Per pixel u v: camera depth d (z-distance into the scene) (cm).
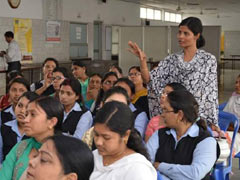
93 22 1379
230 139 296
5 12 968
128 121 156
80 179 109
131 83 309
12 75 414
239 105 420
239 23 2202
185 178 207
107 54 1495
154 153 222
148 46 1173
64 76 379
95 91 423
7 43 978
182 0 1585
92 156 112
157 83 284
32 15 1070
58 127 204
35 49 1090
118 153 160
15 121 255
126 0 1581
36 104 198
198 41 271
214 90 269
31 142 201
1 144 254
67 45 1240
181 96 211
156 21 1939
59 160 106
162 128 229
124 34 1180
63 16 1205
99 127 154
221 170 277
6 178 196
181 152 215
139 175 153
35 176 108
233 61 2133
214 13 2223
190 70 270
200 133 215
